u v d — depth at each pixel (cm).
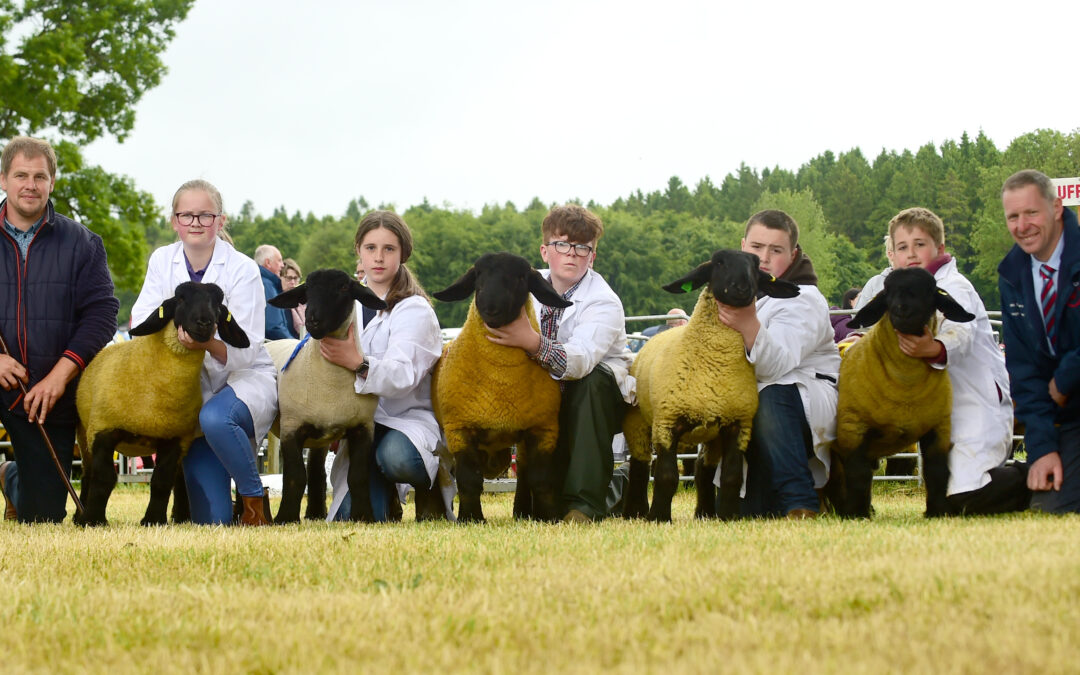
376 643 314
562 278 789
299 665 293
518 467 765
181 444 746
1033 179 704
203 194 780
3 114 3391
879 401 700
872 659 276
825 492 795
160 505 748
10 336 788
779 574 398
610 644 304
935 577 375
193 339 698
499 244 12312
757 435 720
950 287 760
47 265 797
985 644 286
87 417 768
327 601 376
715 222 12400
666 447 702
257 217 16050
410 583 414
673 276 11094
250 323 785
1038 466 705
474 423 720
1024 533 515
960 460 716
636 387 768
